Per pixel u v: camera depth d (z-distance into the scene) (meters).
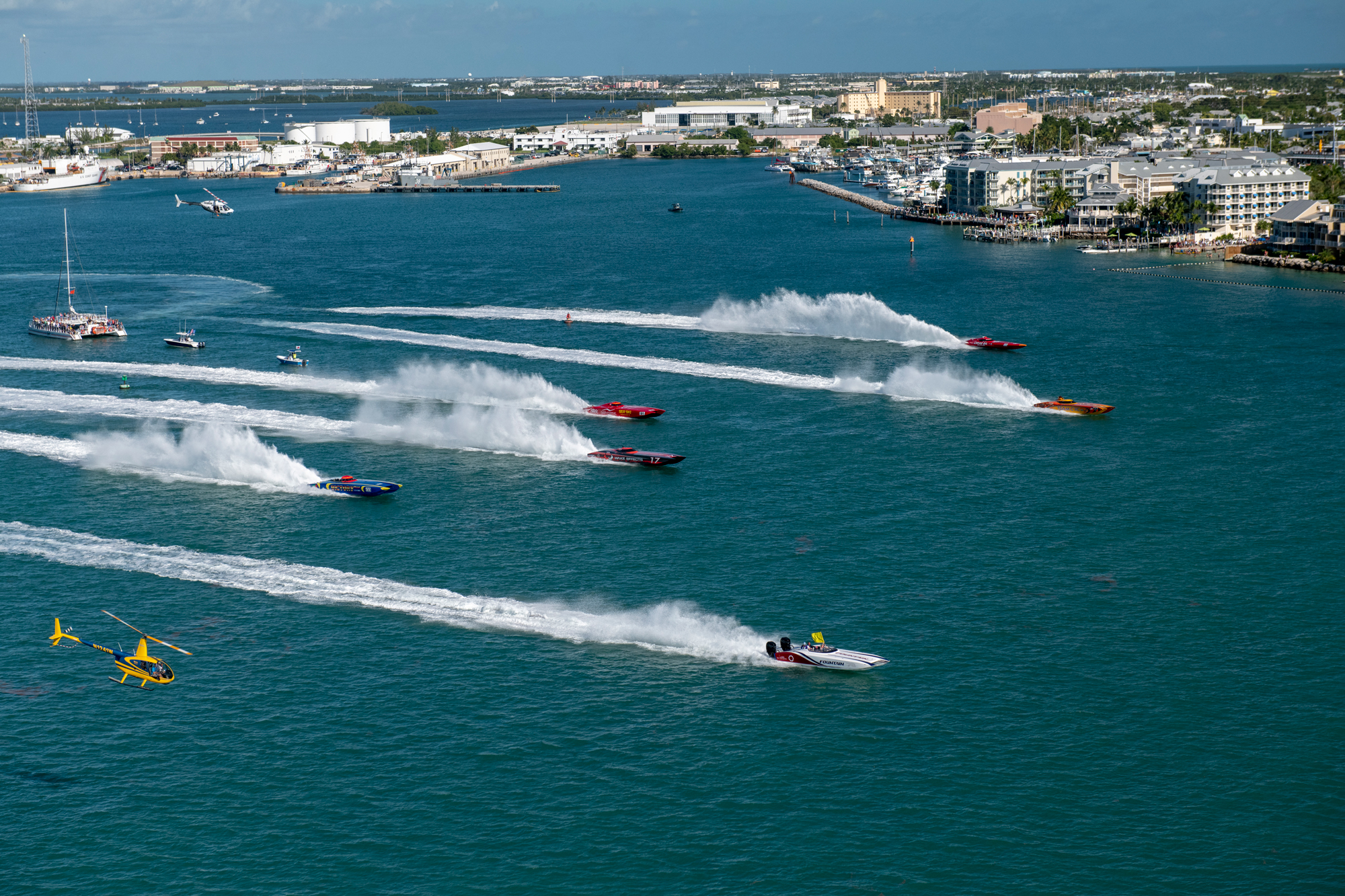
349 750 125.19
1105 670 137.75
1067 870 108.31
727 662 140.62
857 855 110.31
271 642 146.12
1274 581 158.75
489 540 174.38
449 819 115.31
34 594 159.12
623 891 106.50
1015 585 158.38
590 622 149.38
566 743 125.94
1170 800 116.75
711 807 116.38
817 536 174.50
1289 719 128.25
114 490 194.00
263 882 108.12
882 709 131.12
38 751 125.75
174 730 129.00
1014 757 123.06
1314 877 107.25
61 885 107.88
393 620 150.88
